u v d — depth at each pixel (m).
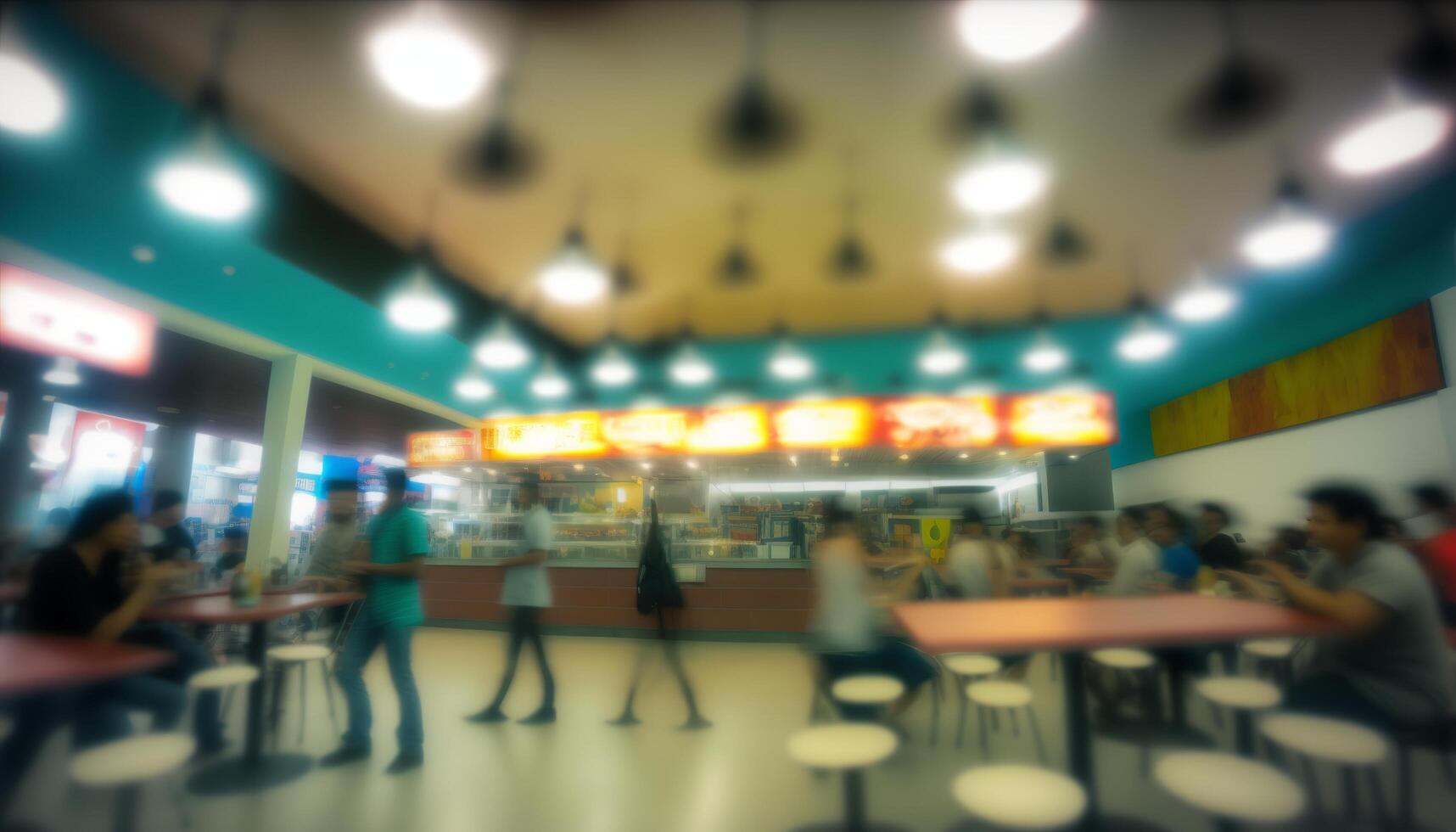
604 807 2.66
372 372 7.24
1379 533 2.33
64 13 2.44
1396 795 2.63
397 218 4.18
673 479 8.59
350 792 2.78
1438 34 2.51
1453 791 2.64
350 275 4.52
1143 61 2.73
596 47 2.67
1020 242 4.52
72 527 2.55
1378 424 5.30
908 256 4.84
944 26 2.55
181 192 2.52
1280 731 1.81
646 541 4.09
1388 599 2.12
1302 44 2.61
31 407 7.16
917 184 3.80
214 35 2.57
